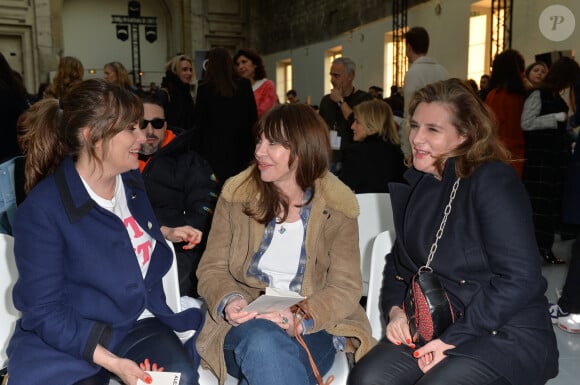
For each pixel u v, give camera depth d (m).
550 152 3.87
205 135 3.88
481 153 1.60
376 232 2.46
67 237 1.52
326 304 1.73
